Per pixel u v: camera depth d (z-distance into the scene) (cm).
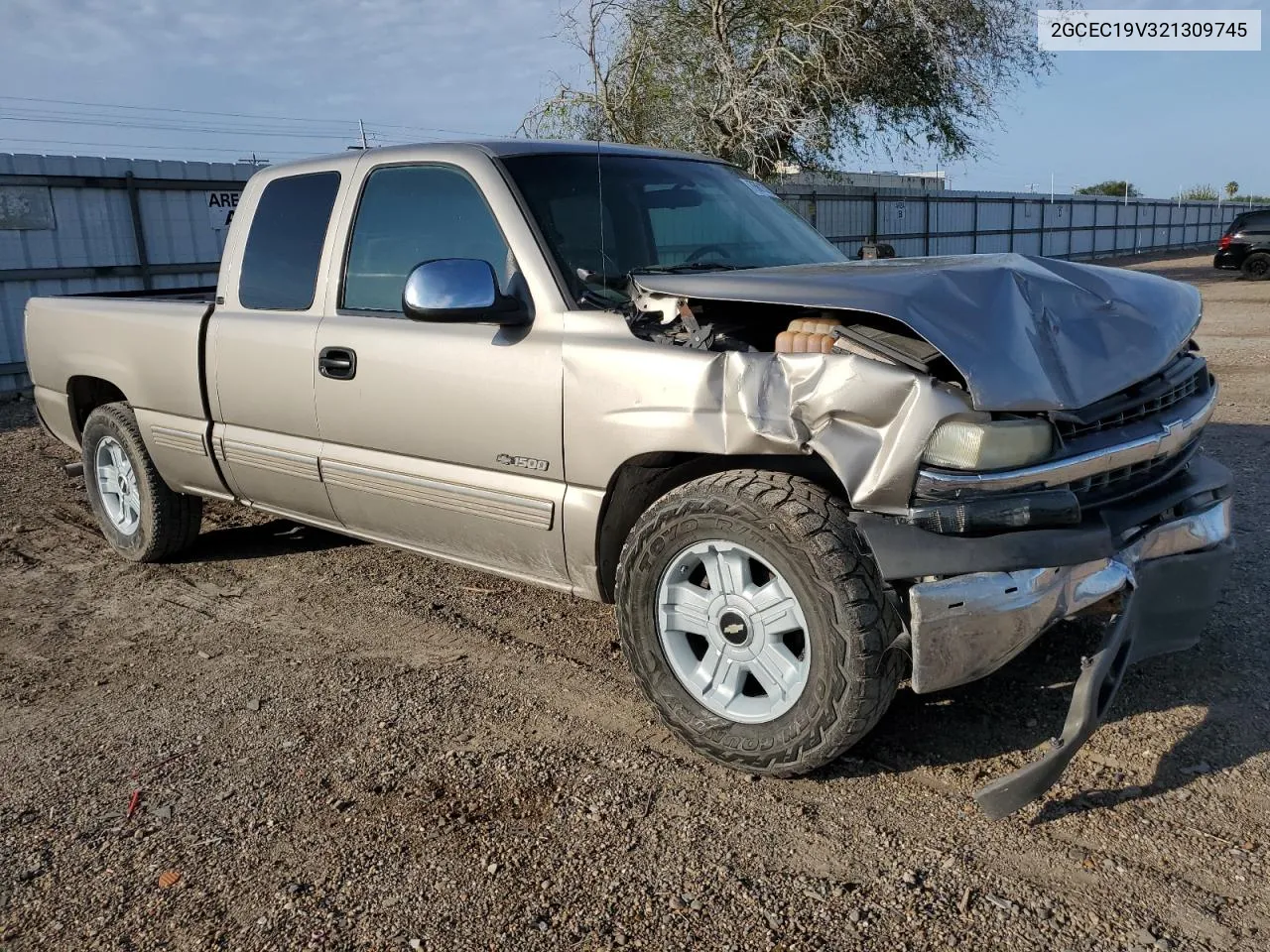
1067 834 269
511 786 302
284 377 420
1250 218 2394
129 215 1236
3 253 1141
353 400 393
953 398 258
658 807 288
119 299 532
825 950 229
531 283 342
